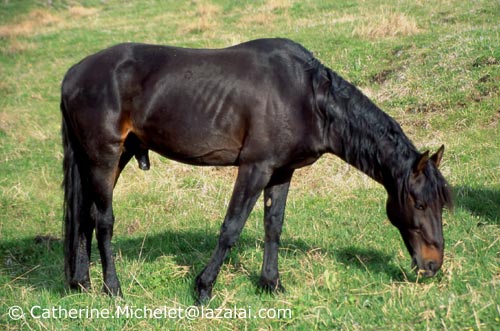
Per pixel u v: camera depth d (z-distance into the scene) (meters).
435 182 5.78
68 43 24.09
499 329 4.89
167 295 6.73
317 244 7.73
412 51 14.99
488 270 6.25
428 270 5.87
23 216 10.38
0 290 7.16
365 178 10.20
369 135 6.05
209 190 10.58
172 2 30.08
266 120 6.00
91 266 7.73
